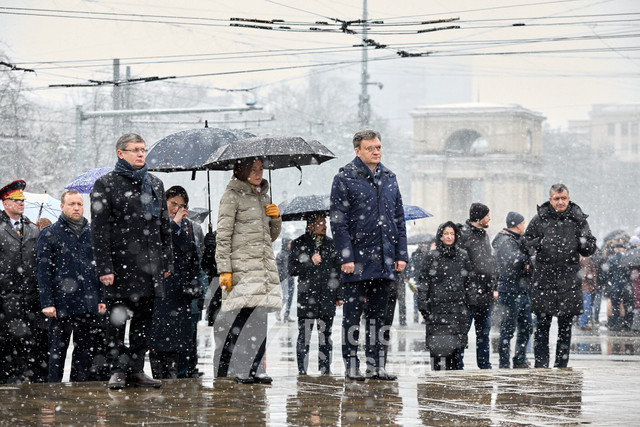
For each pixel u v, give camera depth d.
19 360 11.31
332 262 13.15
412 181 83.56
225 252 9.35
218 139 11.61
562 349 12.62
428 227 82.69
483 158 82.56
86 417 7.13
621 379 9.88
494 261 13.21
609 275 23.02
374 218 9.59
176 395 8.41
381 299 9.82
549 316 12.55
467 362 16.03
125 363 8.88
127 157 8.72
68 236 10.93
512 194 82.38
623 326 22.70
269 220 9.69
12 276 11.13
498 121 82.62
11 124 49.25
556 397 8.36
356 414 7.35
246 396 8.40
